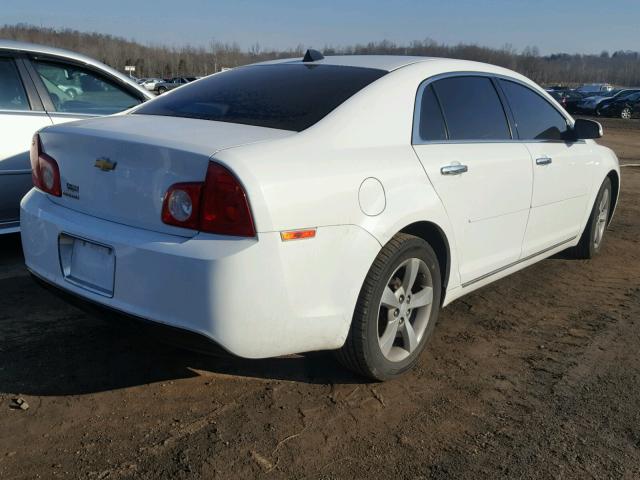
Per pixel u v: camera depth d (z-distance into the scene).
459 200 3.28
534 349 3.56
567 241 4.72
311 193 2.52
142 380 3.01
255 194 2.37
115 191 2.65
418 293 3.14
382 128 2.99
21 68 4.74
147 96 5.62
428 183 3.06
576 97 36.75
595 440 2.68
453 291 3.45
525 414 2.86
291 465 2.43
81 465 2.37
